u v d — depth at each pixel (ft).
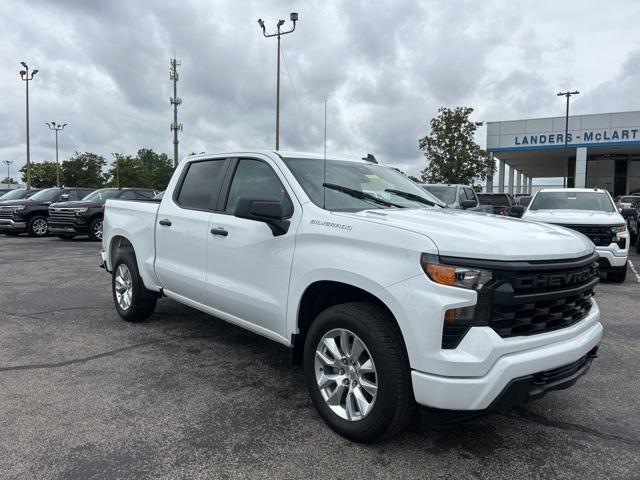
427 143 123.75
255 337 17.75
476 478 9.25
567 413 12.07
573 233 11.58
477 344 8.82
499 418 11.76
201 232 14.70
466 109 119.55
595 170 149.79
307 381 11.35
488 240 9.30
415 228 9.77
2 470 9.27
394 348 9.58
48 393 12.73
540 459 9.96
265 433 10.80
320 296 11.76
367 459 9.84
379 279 9.62
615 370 14.99
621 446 10.50
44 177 325.42
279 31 69.56
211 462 9.64
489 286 8.98
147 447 10.16
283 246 11.94
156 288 17.46
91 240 55.62
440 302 8.85
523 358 9.07
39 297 24.11
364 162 15.62
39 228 60.23
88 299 23.66
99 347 16.46
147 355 15.72
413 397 9.61
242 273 13.20
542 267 9.43
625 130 114.11
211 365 14.92
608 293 26.86
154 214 17.15
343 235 10.55
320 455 9.95
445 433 10.96
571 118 118.83
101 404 12.12
